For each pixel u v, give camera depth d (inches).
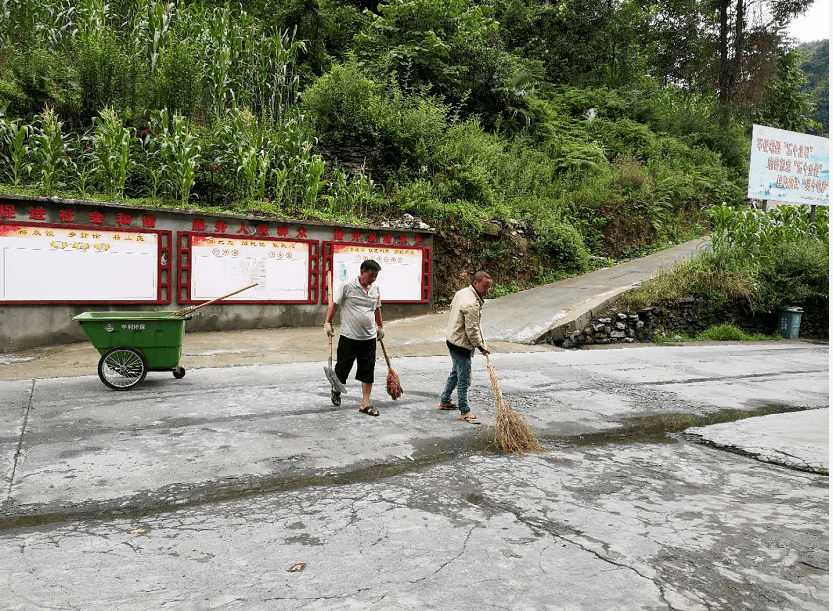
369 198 527.2
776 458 187.2
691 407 262.2
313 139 560.1
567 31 1024.2
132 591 100.4
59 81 493.4
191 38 549.6
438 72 721.0
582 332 461.1
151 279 401.1
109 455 171.3
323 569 109.9
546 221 649.0
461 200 605.9
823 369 389.4
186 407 226.7
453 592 102.3
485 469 171.0
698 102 1087.0
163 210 401.4
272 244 448.8
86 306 379.9
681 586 107.0
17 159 385.1
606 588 105.1
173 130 486.9
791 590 106.9
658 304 521.0
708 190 896.9
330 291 231.1
